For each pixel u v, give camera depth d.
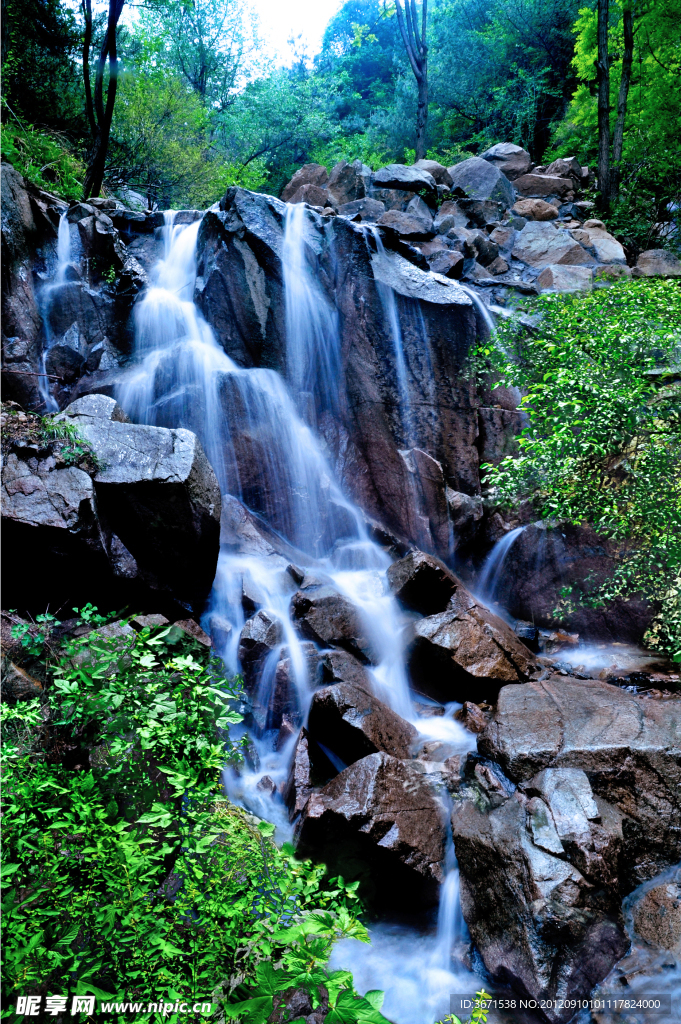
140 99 11.34
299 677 5.06
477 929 3.42
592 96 15.27
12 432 4.64
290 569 6.13
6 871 2.24
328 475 7.37
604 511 5.66
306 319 7.45
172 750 3.06
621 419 5.71
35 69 10.60
